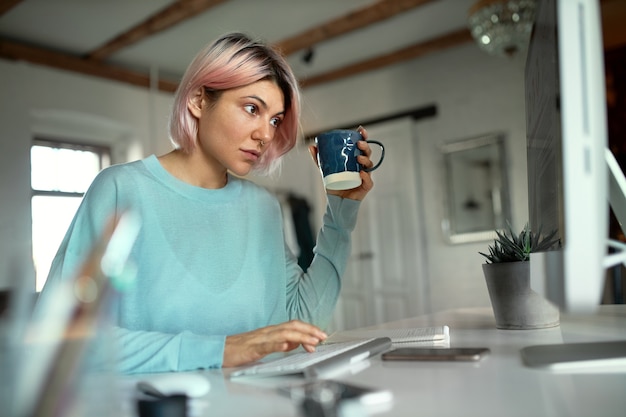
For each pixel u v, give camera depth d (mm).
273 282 1275
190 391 638
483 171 4375
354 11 3865
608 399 532
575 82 635
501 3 3127
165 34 4082
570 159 634
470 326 1262
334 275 1277
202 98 1193
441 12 3957
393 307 4719
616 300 3346
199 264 1159
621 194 913
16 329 372
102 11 3688
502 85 4316
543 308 1124
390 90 4902
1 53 3943
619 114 3746
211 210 1212
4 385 365
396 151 4785
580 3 637
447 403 555
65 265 1019
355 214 1286
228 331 1164
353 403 465
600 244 634
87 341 388
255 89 1155
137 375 846
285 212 5180
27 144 4035
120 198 1108
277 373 747
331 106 5262
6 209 3885
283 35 4219
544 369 691
